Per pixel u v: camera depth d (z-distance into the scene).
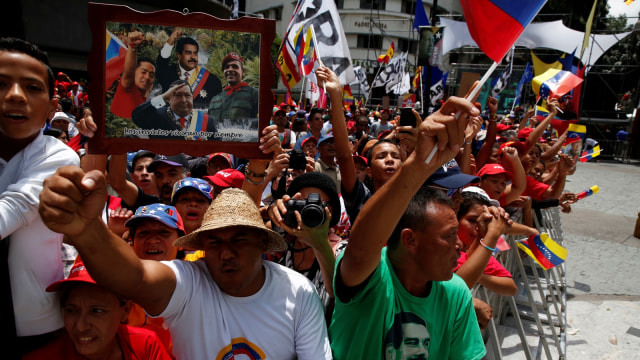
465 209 2.85
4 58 1.36
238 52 1.86
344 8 40.44
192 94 1.82
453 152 1.27
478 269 2.25
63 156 1.51
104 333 1.47
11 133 1.39
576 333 4.30
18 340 1.49
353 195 3.00
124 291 1.34
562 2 24.55
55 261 1.51
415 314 1.77
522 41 13.91
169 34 1.78
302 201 1.78
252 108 1.89
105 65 1.73
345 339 1.77
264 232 1.74
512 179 3.80
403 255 1.78
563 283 5.23
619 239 7.80
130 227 2.23
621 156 20.64
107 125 1.75
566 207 5.17
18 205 1.37
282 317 1.67
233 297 1.65
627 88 22.98
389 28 39.94
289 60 5.42
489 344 3.43
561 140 6.62
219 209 1.65
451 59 29.59
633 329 4.42
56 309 1.52
